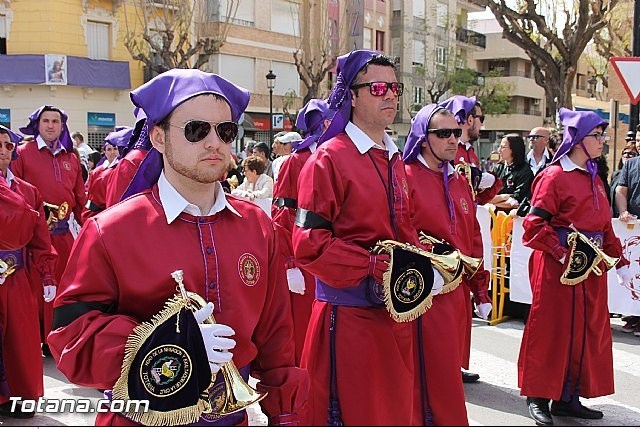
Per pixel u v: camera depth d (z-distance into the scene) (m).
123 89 26.30
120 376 2.07
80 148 14.11
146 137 3.15
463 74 40.97
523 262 7.88
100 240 2.21
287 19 32.62
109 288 2.21
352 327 3.55
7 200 4.34
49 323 6.46
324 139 3.70
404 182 3.77
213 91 2.26
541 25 16.38
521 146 8.25
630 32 19.64
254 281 2.38
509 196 8.17
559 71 16.59
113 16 26.23
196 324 2.11
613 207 8.21
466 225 4.57
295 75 33.25
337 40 33.75
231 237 2.38
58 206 6.92
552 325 5.11
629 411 5.42
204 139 2.22
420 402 4.09
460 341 4.38
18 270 4.96
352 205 3.53
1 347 4.86
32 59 24.25
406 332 3.73
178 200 2.29
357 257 3.38
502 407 5.50
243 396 2.25
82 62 25.02
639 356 6.92
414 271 3.50
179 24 24.67
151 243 2.23
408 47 42.22
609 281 7.64
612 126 13.95
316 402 3.62
